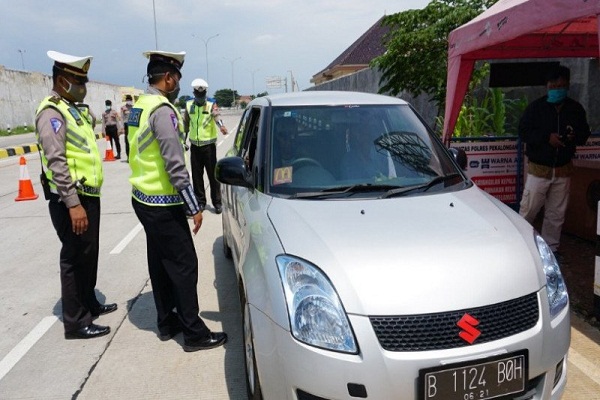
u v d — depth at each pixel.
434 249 2.40
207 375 3.36
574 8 3.82
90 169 3.72
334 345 2.16
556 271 2.59
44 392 3.25
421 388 2.11
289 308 2.28
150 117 3.29
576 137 4.80
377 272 2.27
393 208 2.82
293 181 3.16
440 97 9.78
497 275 2.31
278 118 3.53
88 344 3.86
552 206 5.04
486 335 2.20
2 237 6.98
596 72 8.13
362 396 2.12
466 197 3.05
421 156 3.42
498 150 6.42
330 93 4.01
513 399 2.25
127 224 7.38
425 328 2.16
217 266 5.44
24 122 30.27
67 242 3.79
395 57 9.77
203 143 7.69
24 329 4.16
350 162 3.30
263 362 2.38
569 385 3.06
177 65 3.49
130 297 4.75
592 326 3.77
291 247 2.46
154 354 3.67
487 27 5.24
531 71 6.82
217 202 7.94
